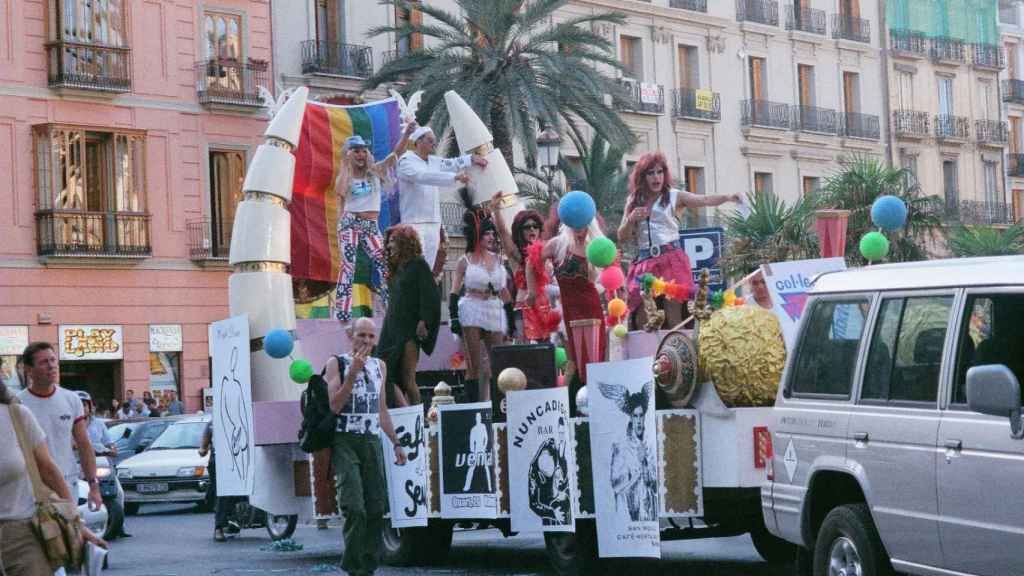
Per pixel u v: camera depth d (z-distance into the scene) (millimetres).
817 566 9062
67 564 8695
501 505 11914
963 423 7898
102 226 40281
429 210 15336
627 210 12594
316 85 44312
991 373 7434
